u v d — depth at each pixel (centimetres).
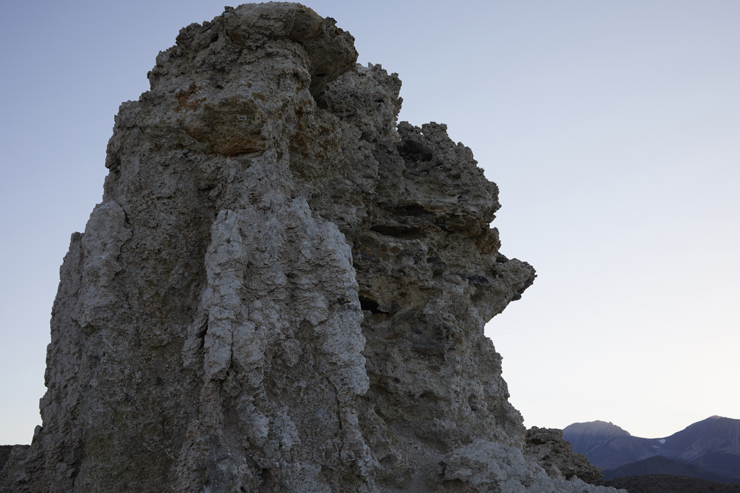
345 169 1480
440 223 1664
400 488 1220
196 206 1148
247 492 960
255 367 1016
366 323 1512
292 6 1222
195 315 1085
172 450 1034
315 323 1103
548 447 2020
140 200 1132
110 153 1230
